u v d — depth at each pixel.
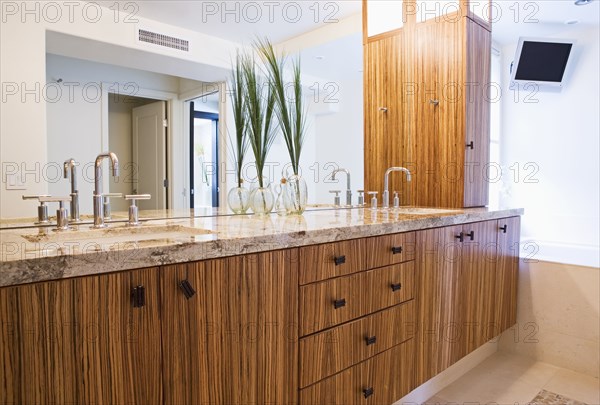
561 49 3.31
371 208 2.57
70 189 1.57
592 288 2.29
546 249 3.17
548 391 2.12
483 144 2.63
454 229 2.00
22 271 0.79
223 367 1.11
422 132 2.62
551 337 2.45
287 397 1.27
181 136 1.89
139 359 0.95
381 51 2.78
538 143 3.60
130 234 1.47
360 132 2.79
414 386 1.78
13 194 1.46
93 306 0.88
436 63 2.54
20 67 1.49
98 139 1.64
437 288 1.89
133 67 1.76
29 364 0.80
